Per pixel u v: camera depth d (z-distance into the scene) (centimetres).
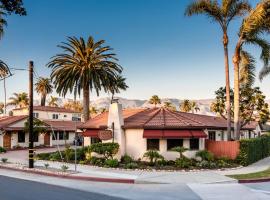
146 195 1467
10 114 6450
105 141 2884
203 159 2548
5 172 2331
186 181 1847
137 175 2039
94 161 2606
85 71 4156
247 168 2394
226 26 3069
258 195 1460
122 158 2738
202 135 2638
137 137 2759
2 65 3694
